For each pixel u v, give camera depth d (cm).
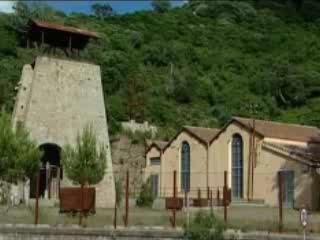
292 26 14150
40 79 4956
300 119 9769
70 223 2734
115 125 7625
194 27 13662
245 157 5306
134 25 12925
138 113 8806
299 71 11331
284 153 4922
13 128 4491
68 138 4906
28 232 2612
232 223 2617
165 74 10588
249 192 5184
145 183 5756
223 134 5606
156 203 5000
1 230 2622
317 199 4612
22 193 4353
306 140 5350
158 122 8825
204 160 5788
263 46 12775
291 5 15925
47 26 5078
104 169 3950
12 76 8062
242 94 10569
